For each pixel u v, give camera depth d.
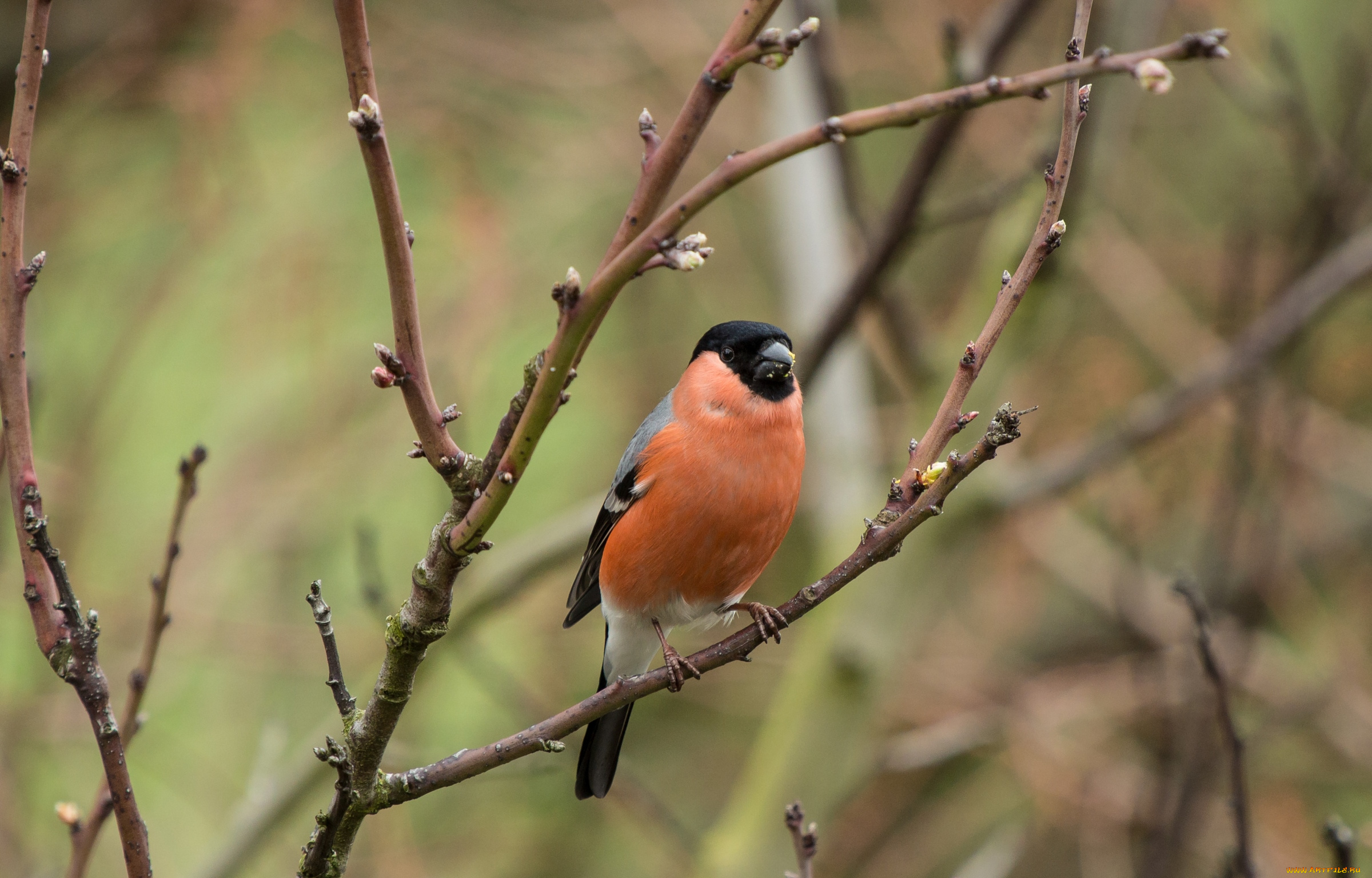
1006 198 9.38
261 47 12.14
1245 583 10.11
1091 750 12.79
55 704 10.28
